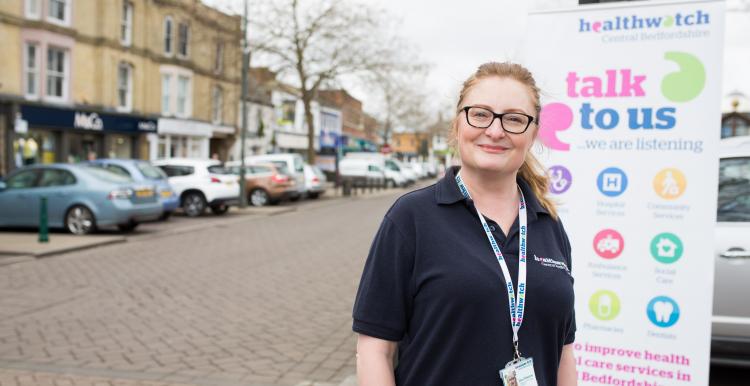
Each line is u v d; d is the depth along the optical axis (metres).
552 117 3.54
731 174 4.88
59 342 5.68
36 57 22.06
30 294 7.68
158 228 15.50
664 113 3.34
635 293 3.46
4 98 20.52
